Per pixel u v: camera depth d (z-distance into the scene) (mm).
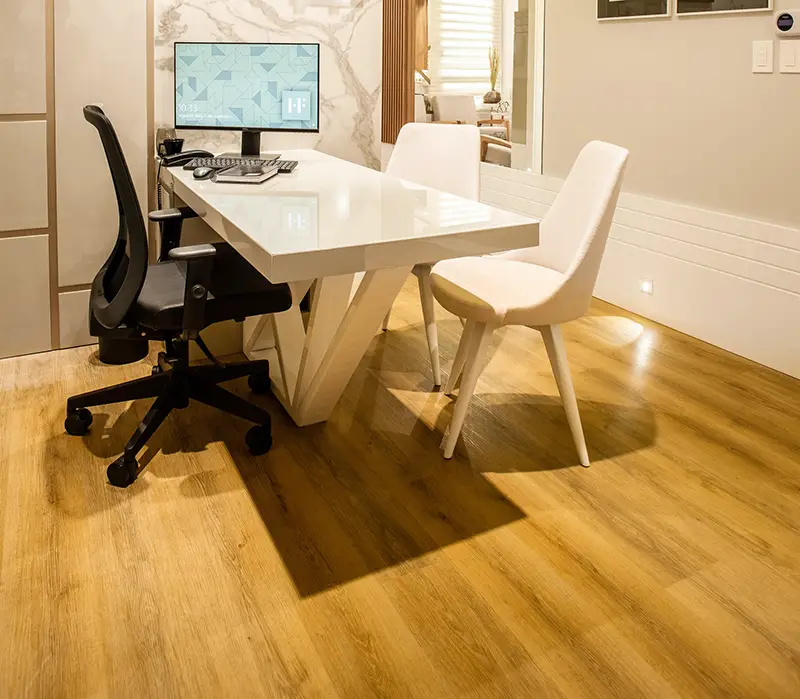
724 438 2445
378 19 3406
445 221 1893
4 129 2777
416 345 3209
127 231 2035
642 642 1581
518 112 4066
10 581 1734
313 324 2320
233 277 2279
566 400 2217
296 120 2928
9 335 2988
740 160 2975
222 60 2896
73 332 3113
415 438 2418
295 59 2871
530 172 4059
